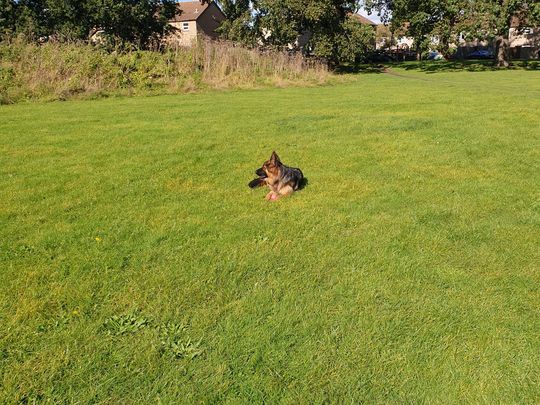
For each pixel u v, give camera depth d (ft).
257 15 107.24
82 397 8.36
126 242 14.61
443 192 19.36
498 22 90.43
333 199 18.62
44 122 37.09
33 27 93.97
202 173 22.62
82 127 34.91
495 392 8.36
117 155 26.04
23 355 9.37
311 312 10.77
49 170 23.02
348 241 14.61
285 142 29.22
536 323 10.27
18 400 8.27
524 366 8.96
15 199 18.75
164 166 23.67
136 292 11.71
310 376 8.80
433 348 9.50
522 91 58.03
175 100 52.90
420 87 66.49
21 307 11.00
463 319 10.43
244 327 10.25
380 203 18.13
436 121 35.53
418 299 11.26
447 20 101.30
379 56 173.17
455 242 14.56
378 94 56.95
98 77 58.59
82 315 10.75
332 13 98.22
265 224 16.05
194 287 11.89
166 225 15.99
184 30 172.35
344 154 25.99
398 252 13.83
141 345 9.71
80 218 16.76
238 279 12.31
